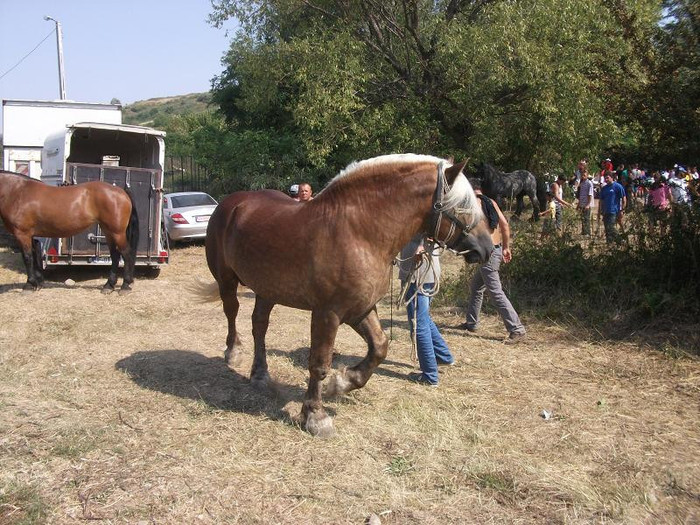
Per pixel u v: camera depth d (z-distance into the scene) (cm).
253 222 451
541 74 1439
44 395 496
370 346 434
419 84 1659
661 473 373
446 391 511
